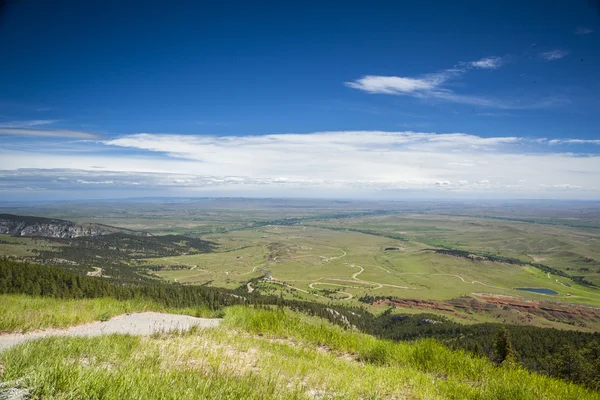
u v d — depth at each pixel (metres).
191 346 11.61
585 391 11.02
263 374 9.34
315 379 9.74
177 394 6.83
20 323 14.05
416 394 9.59
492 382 11.05
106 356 9.38
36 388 6.42
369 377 10.51
